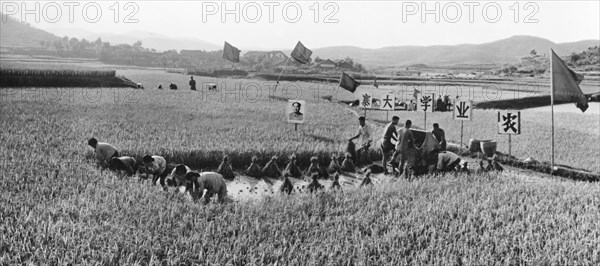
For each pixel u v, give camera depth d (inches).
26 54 6122.1
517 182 804.0
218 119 1488.7
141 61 6392.7
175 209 565.0
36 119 1304.1
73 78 2901.1
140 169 831.7
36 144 953.5
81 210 542.6
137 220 529.3
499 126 1084.5
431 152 911.7
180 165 679.1
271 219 556.7
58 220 510.9
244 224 531.5
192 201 619.5
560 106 2431.1
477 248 487.5
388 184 756.0
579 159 1112.2
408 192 701.3
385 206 631.8
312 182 756.6
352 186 847.1
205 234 492.4
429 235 534.0
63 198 599.8
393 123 934.4
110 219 527.2
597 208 641.6
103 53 6510.8
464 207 619.2
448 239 514.6
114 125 1270.9
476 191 705.0
